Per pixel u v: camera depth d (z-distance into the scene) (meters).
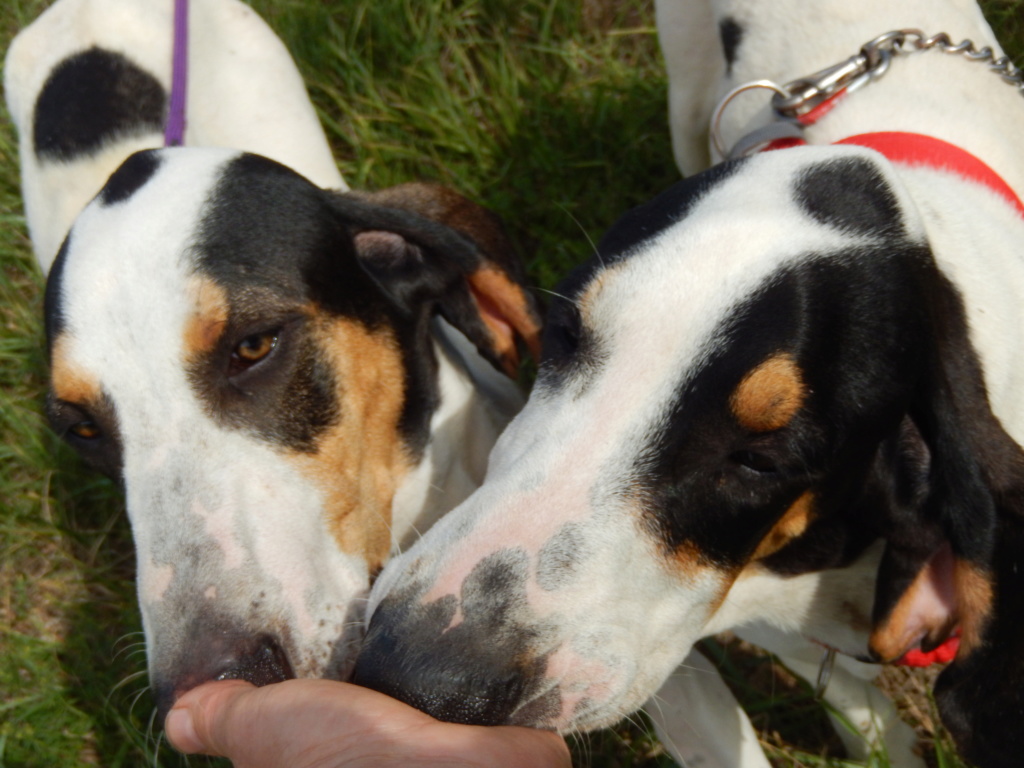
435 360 0.69
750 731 0.66
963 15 0.74
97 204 0.61
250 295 0.59
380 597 0.50
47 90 0.82
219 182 0.61
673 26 0.82
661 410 0.49
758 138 0.67
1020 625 0.52
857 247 0.51
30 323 0.90
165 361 0.57
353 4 0.99
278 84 0.87
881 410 0.51
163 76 0.82
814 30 0.74
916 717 0.72
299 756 0.44
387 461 0.65
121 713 0.76
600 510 0.49
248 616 0.55
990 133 0.66
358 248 0.66
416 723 0.44
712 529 0.51
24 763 0.75
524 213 0.92
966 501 0.51
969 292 0.56
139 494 0.57
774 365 0.49
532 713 0.48
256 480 0.58
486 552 0.48
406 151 0.94
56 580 0.83
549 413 0.51
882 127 0.66
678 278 0.50
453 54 0.99
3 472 0.87
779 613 0.61
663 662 0.51
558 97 0.96
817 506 0.53
